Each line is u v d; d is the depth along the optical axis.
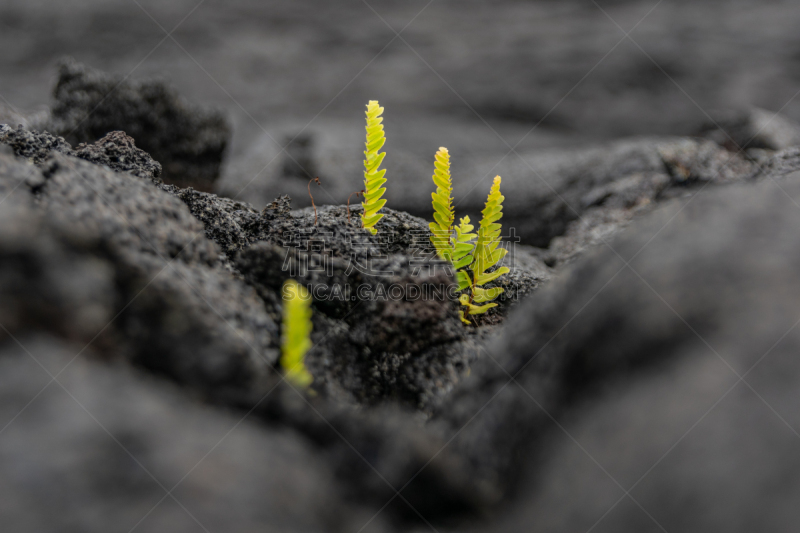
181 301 0.96
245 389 0.93
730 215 0.98
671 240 0.98
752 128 1.53
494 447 0.95
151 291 0.96
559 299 0.99
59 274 0.86
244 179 1.98
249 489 0.69
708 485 0.66
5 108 1.34
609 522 0.69
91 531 0.56
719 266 0.95
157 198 1.01
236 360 0.95
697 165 1.43
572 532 0.71
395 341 1.06
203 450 0.72
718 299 0.90
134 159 1.09
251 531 0.62
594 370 0.93
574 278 0.99
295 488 0.75
